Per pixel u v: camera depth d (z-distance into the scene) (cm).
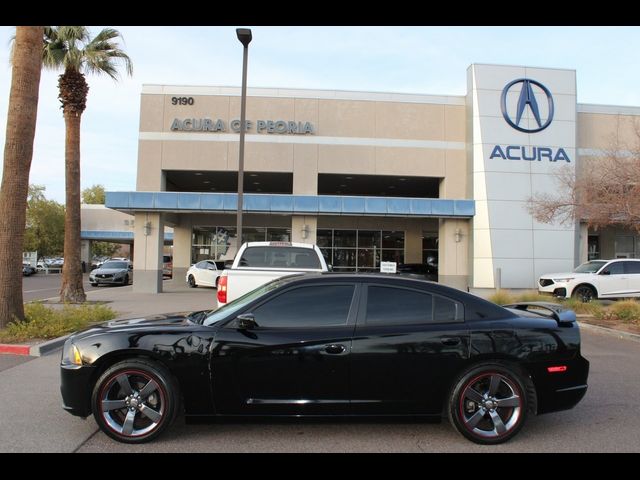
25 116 995
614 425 523
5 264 966
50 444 455
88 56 1652
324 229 2797
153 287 2227
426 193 3152
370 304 479
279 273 876
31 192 5850
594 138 2492
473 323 477
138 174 2345
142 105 2364
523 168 2338
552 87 2383
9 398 594
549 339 476
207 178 2673
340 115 2414
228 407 455
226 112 2380
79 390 459
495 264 2281
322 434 487
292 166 2383
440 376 462
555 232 2323
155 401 460
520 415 464
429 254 2819
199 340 459
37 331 921
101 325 513
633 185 1312
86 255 5738
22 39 999
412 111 2445
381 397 458
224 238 2758
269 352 454
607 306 1488
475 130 2348
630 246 2756
